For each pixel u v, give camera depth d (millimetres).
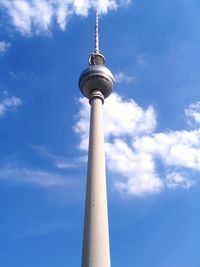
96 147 64000
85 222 55250
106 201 57750
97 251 51375
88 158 63250
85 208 57000
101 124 68688
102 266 50188
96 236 52875
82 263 51219
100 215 55281
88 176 60406
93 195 57500
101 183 59188
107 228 54562
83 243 53188
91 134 66500
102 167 61500
